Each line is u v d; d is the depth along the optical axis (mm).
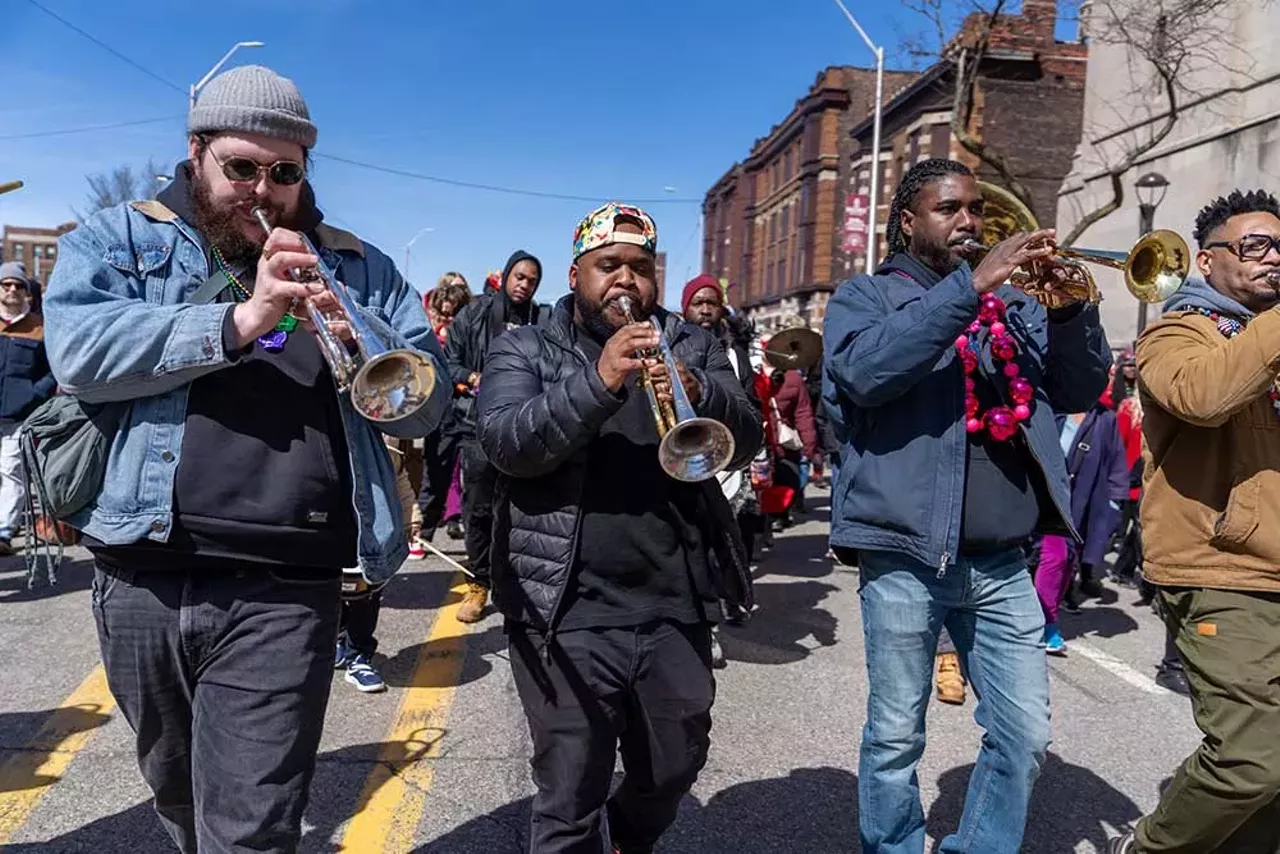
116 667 2061
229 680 2012
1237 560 2443
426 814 3254
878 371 2414
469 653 4965
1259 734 2330
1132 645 5645
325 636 2111
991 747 2674
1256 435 2473
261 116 1984
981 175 24562
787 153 43156
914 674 2633
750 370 5574
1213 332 2531
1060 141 25391
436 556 7199
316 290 1833
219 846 1953
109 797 3291
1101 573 6785
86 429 1996
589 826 2379
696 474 2195
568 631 2344
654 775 2463
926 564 2521
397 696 4344
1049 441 2602
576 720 2330
